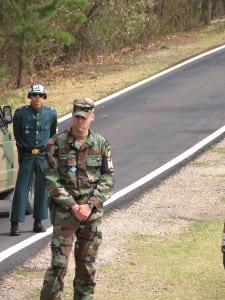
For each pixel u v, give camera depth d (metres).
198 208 20.97
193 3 71.38
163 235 18.31
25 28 45.78
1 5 45.38
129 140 31.28
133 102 39.41
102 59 58.09
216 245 17.41
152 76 47.06
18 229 18.45
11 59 49.72
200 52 55.81
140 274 15.29
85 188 12.07
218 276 15.14
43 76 52.50
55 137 12.11
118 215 20.14
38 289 14.44
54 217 12.07
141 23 61.88
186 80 45.16
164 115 36.22
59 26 53.03
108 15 58.91
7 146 20.17
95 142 12.14
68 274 15.32
